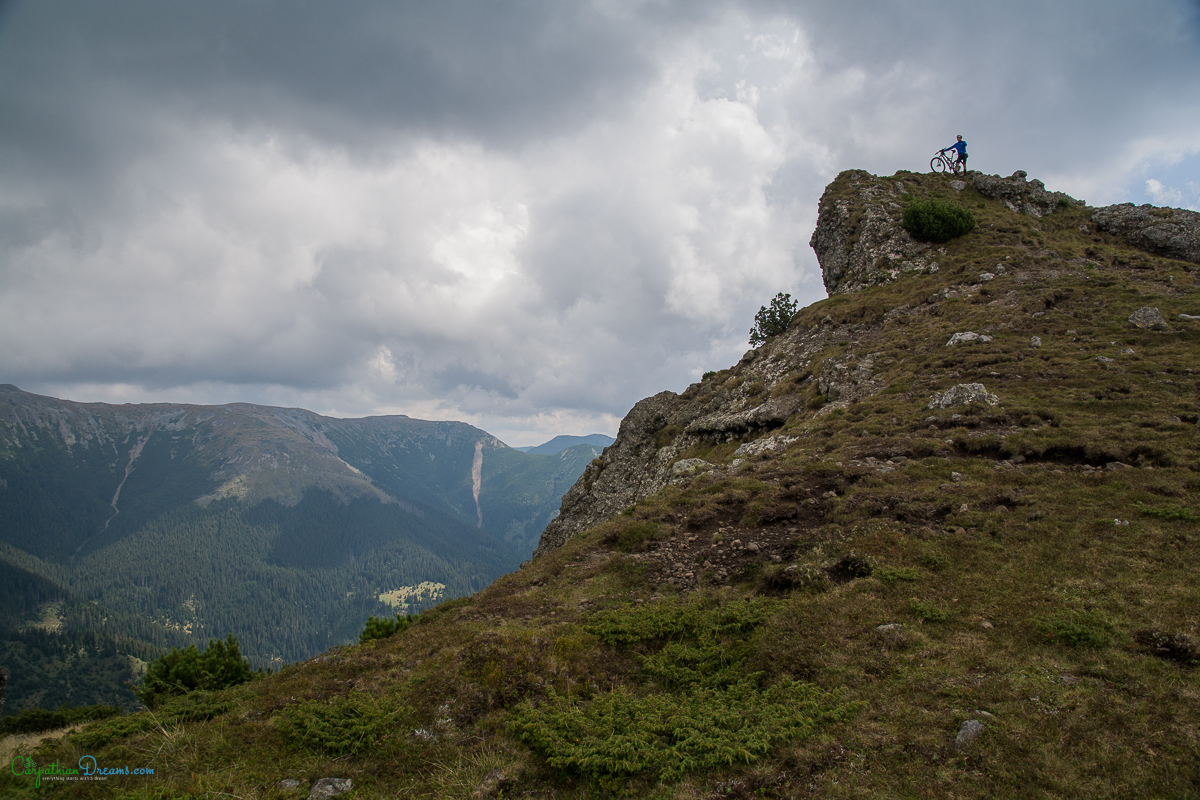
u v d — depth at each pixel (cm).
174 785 879
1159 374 2319
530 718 953
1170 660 822
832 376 3406
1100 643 888
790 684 935
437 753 934
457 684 1088
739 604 1271
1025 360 2742
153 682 1501
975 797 643
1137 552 1158
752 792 734
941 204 4806
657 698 996
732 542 1706
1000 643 941
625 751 838
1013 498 1527
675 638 1238
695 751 827
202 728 1067
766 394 4097
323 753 958
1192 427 1812
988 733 728
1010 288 3697
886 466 2031
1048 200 5297
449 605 1906
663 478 4175
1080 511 1384
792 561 1487
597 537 2050
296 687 1175
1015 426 2114
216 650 1898
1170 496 1399
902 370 3094
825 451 2384
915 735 758
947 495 1638
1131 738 680
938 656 933
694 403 5200
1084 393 2278
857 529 1541
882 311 4122
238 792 852
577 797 811
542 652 1159
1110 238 4697
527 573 1906
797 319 4969
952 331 3359
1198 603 945
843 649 1001
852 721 816
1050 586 1091
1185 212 4566
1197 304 2942
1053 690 796
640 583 1609
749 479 2220
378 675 1190
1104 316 3088
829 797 690
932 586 1174
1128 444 1744
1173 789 600
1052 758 668
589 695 1061
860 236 5200
